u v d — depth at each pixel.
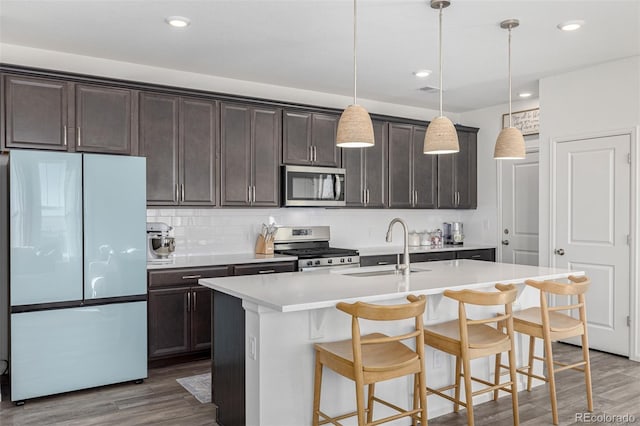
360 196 5.39
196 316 4.21
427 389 2.98
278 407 2.59
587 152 4.59
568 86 4.71
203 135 4.42
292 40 3.79
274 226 4.98
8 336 3.86
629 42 3.87
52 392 3.37
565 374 3.90
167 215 4.62
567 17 3.36
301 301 2.37
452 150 2.94
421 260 5.53
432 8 3.19
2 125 3.48
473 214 6.50
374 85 5.16
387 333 2.97
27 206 3.28
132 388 3.62
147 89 4.11
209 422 3.02
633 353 4.25
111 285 3.58
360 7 3.17
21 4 3.11
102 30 3.57
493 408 3.24
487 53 4.11
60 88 3.69
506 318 2.87
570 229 4.74
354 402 2.84
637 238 4.23
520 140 3.31
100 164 3.54
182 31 3.60
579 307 3.23
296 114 4.95
